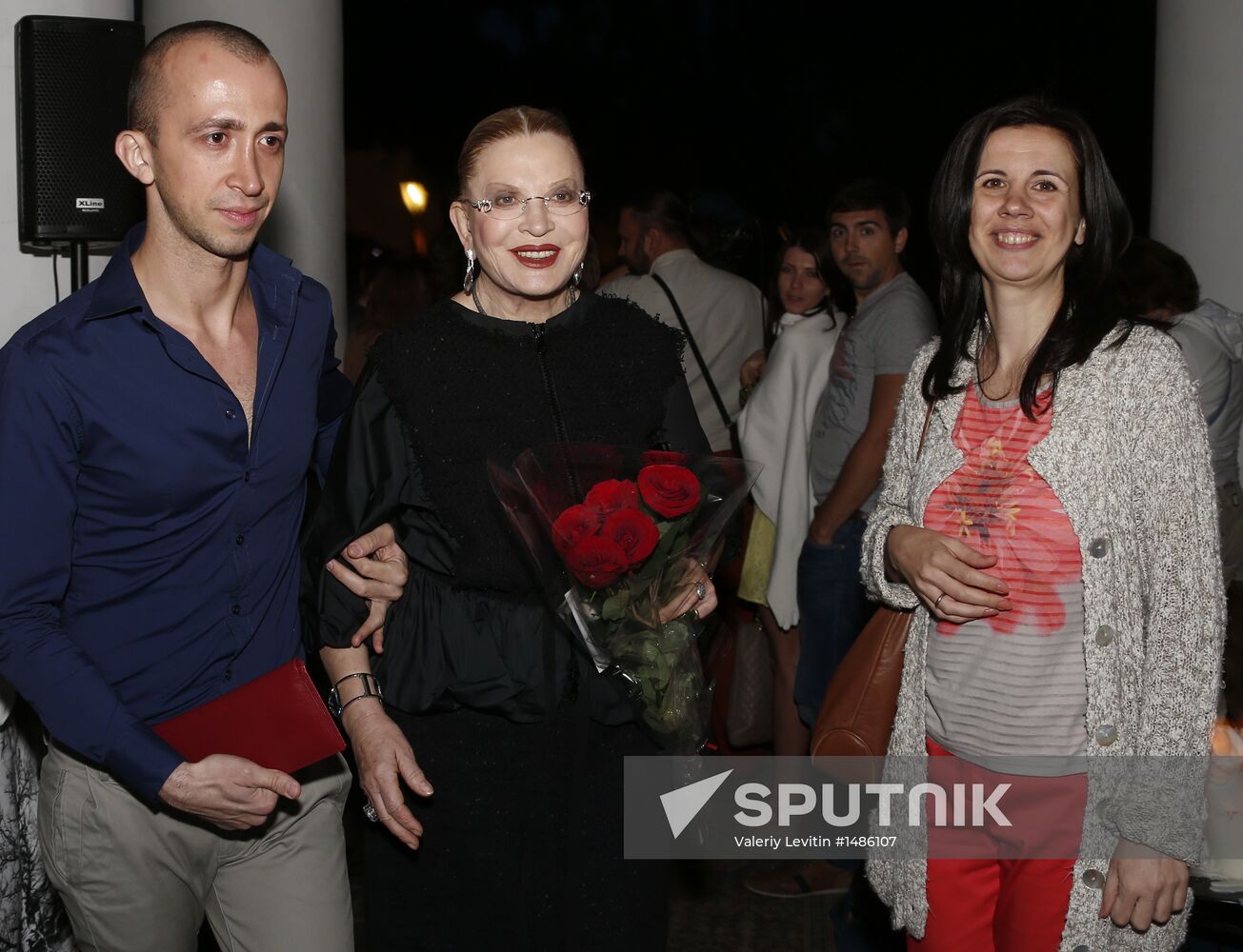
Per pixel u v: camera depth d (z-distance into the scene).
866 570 2.25
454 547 2.18
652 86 13.74
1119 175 9.27
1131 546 1.93
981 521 2.03
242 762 1.91
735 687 4.38
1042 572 1.98
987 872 2.12
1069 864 2.01
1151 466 1.91
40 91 2.85
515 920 2.18
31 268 2.98
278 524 2.19
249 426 2.12
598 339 2.21
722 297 4.74
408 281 5.37
